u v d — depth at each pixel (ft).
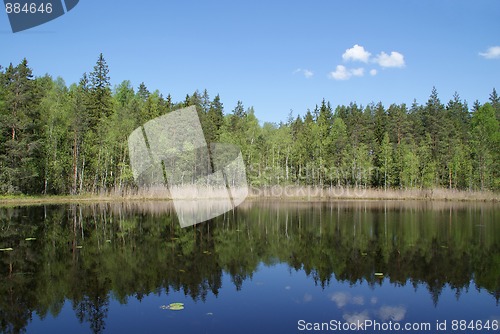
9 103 99.50
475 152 144.56
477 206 93.45
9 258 32.12
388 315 19.84
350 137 177.37
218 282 25.68
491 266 30.73
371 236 45.42
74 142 113.09
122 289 23.77
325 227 53.01
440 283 26.04
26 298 21.94
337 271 29.04
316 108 238.68
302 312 20.08
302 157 148.87
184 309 20.29
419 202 109.19
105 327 17.71
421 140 175.11
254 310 20.25
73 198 99.04
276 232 48.14
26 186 103.55
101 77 146.82
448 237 44.80
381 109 220.84
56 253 34.22
